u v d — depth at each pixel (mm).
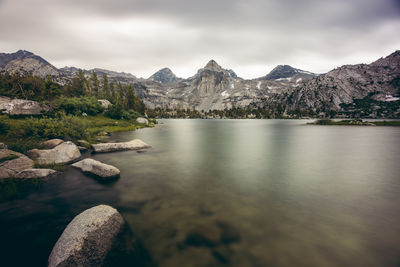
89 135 32125
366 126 84000
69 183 12352
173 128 78625
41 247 6371
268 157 21281
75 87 122125
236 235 6887
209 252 6020
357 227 7355
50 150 17438
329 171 15672
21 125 22703
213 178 13758
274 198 10172
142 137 42375
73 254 5305
